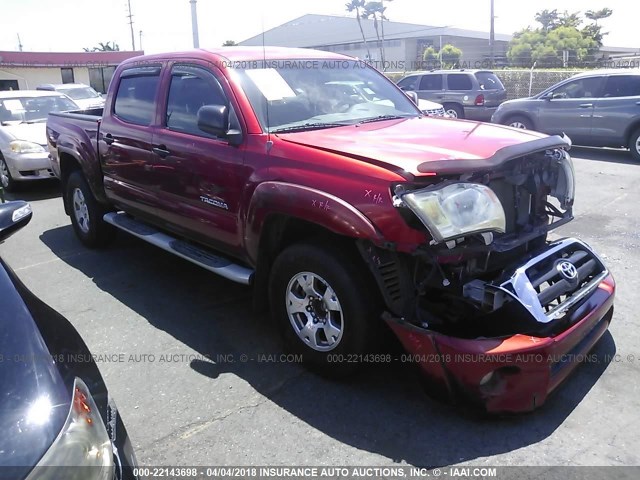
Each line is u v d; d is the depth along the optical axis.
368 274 3.14
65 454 1.69
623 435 2.90
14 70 31.39
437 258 2.87
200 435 3.04
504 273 3.03
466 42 53.25
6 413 1.73
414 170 2.88
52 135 6.49
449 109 16.09
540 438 2.90
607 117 11.31
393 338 3.35
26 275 5.50
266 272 3.79
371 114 4.36
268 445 2.94
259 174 3.55
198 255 4.30
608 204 7.60
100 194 5.65
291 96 4.10
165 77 4.59
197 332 4.20
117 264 5.73
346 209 3.00
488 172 3.13
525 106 12.75
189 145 4.15
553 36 39.44
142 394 3.43
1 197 7.45
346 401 3.28
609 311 3.55
